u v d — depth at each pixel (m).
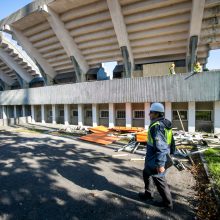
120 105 17.23
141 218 4.11
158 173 4.10
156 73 17.78
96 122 18.36
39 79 29.03
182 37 16.45
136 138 10.54
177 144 10.27
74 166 7.69
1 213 4.46
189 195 5.05
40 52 23.88
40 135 15.57
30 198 5.13
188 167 7.05
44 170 7.29
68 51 20.45
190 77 12.97
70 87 19.30
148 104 15.20
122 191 5.41
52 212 4.45
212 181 5.47
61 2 15.90
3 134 16.48
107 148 10.64
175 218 4.07
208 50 17.36
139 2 14.67
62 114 22.33
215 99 12.30
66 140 13.19
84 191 5.47
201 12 13.03
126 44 17.38
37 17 18.47
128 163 7.96
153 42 17.50
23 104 25.31
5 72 32.84
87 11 16.47
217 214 4.04
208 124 13.62
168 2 14.05
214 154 8.38
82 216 4.26
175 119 14.84
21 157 9.12
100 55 21.06
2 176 6.75
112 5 14.63
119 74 22.25
